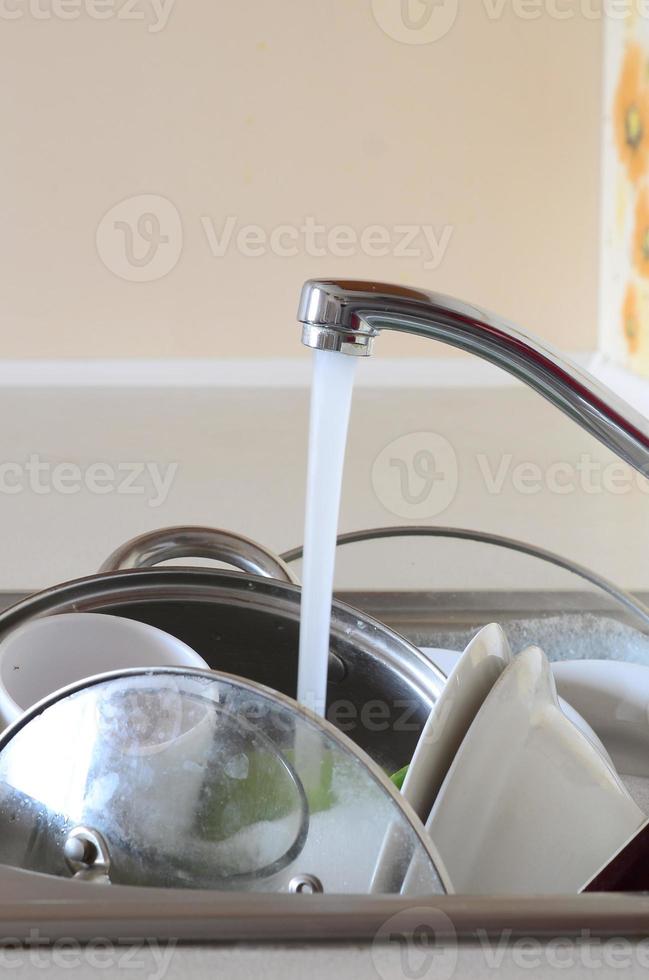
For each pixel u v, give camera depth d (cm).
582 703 54
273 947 24
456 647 58
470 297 323
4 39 298
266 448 231
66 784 33
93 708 32
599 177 314
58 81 302
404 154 313
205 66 304
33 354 318
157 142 308
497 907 25
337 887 30
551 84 310
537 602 62
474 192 317
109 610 54
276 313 320
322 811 30
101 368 318
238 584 54
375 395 285
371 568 66
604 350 319
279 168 312
